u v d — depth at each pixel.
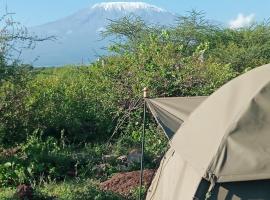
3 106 13.38
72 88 15.84
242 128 5.69
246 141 5.62
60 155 11.77
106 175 10.92
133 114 14.06
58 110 14.65
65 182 10.45
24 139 13.66
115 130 13.95
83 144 14.18
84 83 16.03
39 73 15.34
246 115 5.73
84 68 17.02
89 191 9.20
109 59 15.56
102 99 14.95
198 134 6.29
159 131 12.90
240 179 5.45
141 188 8.84
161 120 8.08
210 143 5.84
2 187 10.38
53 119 14.45
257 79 6.08
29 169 10.70
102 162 11.73
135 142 13.51
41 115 14.27
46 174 10.87
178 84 13.91
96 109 15.09
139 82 14.10
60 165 11.27
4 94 13.40
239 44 25.84
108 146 13.22
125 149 12.90
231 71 15.98
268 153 5.54
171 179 6.83
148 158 11.73
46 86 16.05
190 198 5.70
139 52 14.88
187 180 6.07
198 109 6.77
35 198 9.16
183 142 6.52
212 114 6.30
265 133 5.66
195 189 5.64
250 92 5.97
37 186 10.15
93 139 14.61
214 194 5.56
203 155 5.79
